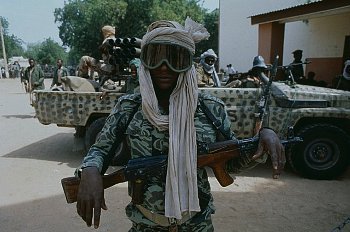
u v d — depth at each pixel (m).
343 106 4.55
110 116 1.57
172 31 1.41
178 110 1.44
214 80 5.39
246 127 4.55
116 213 3.52
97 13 25.67
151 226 1.55
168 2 29.56
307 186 4.29
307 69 12.12
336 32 10.75
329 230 3.14
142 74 1.45
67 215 3.48
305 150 4.47
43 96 5.16
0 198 3.90
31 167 5.01
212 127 1.54
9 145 6.35
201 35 1.49
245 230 3.13
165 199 1.45
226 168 1.64
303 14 8.16
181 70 1.42
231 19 17.14
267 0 15.16
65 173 4.76
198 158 1.47
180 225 1.53
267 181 4.47
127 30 26.59
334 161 4.51
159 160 1.46
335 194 4.03
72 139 6.86
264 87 4.55
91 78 6.11
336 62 10.85
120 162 4.65
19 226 3.24
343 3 7.12
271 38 9.93
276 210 3.57
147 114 1.44
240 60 17.02
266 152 1.44
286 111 4.47
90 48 28.78
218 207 3.63
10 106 12.30
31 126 8.30
